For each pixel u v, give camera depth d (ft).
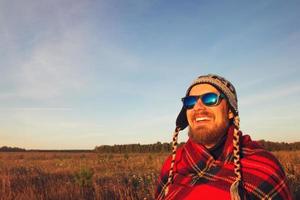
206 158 3.43
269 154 3.40
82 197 12.72
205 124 3.43
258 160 3.31
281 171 3.34
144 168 26.73
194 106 3.48
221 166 3.36
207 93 3.43
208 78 3.51
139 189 12.99
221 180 3.30
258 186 3.20
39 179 17.56
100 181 17.03
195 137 3.50
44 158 57.62
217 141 3.48
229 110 3.52
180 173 3.60
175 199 3.48
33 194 12.79
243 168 3.29
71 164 34.65
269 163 3.31
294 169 13.93
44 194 13.17
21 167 29.53
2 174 20.67
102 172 24.47
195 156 3.52
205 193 3.31
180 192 3.47
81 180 14.62
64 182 15.84
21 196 12.34
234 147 3.31
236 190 3.16
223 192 3.23
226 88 3.49
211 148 3.51
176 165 3.70
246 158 3.34
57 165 34.27
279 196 3.21
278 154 28.50
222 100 3.46
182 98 3.54
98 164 33.42
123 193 12.56
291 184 10.75
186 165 3.59
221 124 3.44
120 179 17.66
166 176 3.80
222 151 3.43
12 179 17.63
